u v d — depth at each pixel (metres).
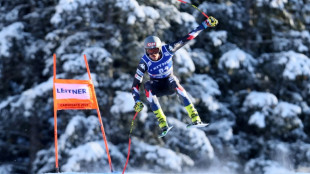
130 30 50.59
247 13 58.28
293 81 57.44
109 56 49.66
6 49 51.25
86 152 46.41
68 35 50.97
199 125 21.72
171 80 22.11
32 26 56.50
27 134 58.31
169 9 50.22
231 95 59.81
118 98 49.47
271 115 54.47
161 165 49.03
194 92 53.81
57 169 27.25
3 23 55.56
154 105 22.05
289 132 56.81
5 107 54.59
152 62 21.64
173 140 51.66
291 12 56.97
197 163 54.03
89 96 28.97
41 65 57.16
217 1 58.44
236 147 57.56
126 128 51.75
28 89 55.88
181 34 52.88
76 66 48.41
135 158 50.22
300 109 54.06
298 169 53.59
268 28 58.69
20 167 58.66
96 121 49.84
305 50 54.97
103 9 51.59
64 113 52.09
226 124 56.34
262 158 54.34
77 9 46.59
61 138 48.88
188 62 48.53
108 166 48.28
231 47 57.59
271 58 55.94
